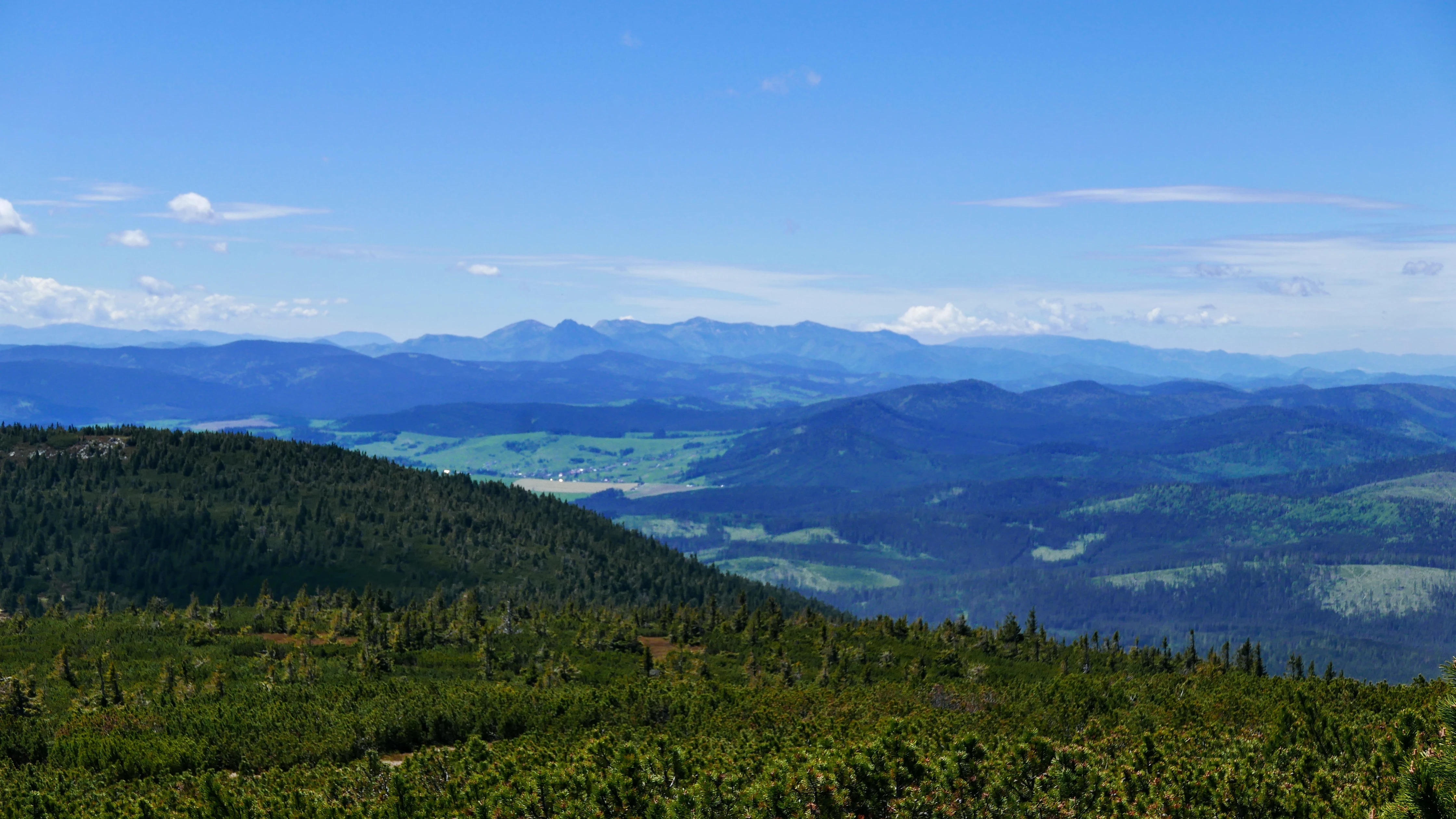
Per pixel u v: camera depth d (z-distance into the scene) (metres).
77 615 197.12
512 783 63.03
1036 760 53.12
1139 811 49.47
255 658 144.12
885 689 129.62
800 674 153.62
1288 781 53.44
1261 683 122.62
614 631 177.62
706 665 159.25
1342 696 98.19
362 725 100.19
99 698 114.88
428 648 162.12
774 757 62.47
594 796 55.09
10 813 72.12
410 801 64.56
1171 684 127.12
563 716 105.75
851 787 49.50
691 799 52.72
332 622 175.75
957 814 48.88
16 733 100.19
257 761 91.94
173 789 78.25
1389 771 46.50
